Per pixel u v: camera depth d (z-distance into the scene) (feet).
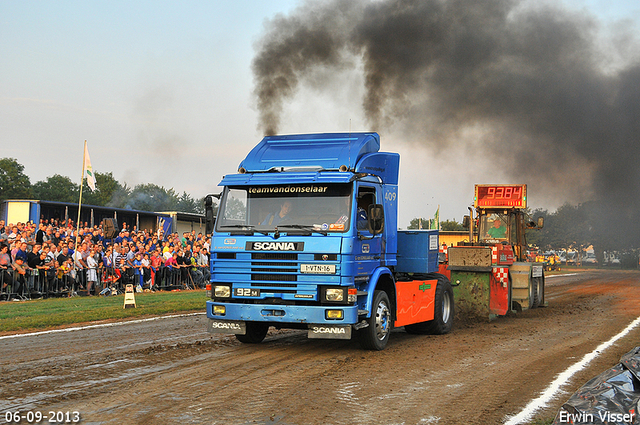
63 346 33.06
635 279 124.47
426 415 20.12
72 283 64.85
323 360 29.76
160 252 78.43
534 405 21.49
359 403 21.49
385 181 35.29
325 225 30.73
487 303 49.80
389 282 35.24
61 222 87.35
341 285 30.12
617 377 14.60
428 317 39.34
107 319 45.80
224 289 31.89
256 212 32.01
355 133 35.04
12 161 263.08
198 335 37.86
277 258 30.89
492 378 25.91
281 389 23.44
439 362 29.53
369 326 32.40
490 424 19.19
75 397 21.90
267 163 33.58
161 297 64.64
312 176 31.35
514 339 38.06
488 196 63.67
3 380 24.59
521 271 56.03
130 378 25.11
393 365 28.60
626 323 46.91
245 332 31.86
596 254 271.69
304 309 30.27
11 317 44.39
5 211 82.07
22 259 59.72
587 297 75.41
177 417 19.51
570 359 30.58
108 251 70.08
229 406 20.88
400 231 39.78
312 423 19.02
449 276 51.11
